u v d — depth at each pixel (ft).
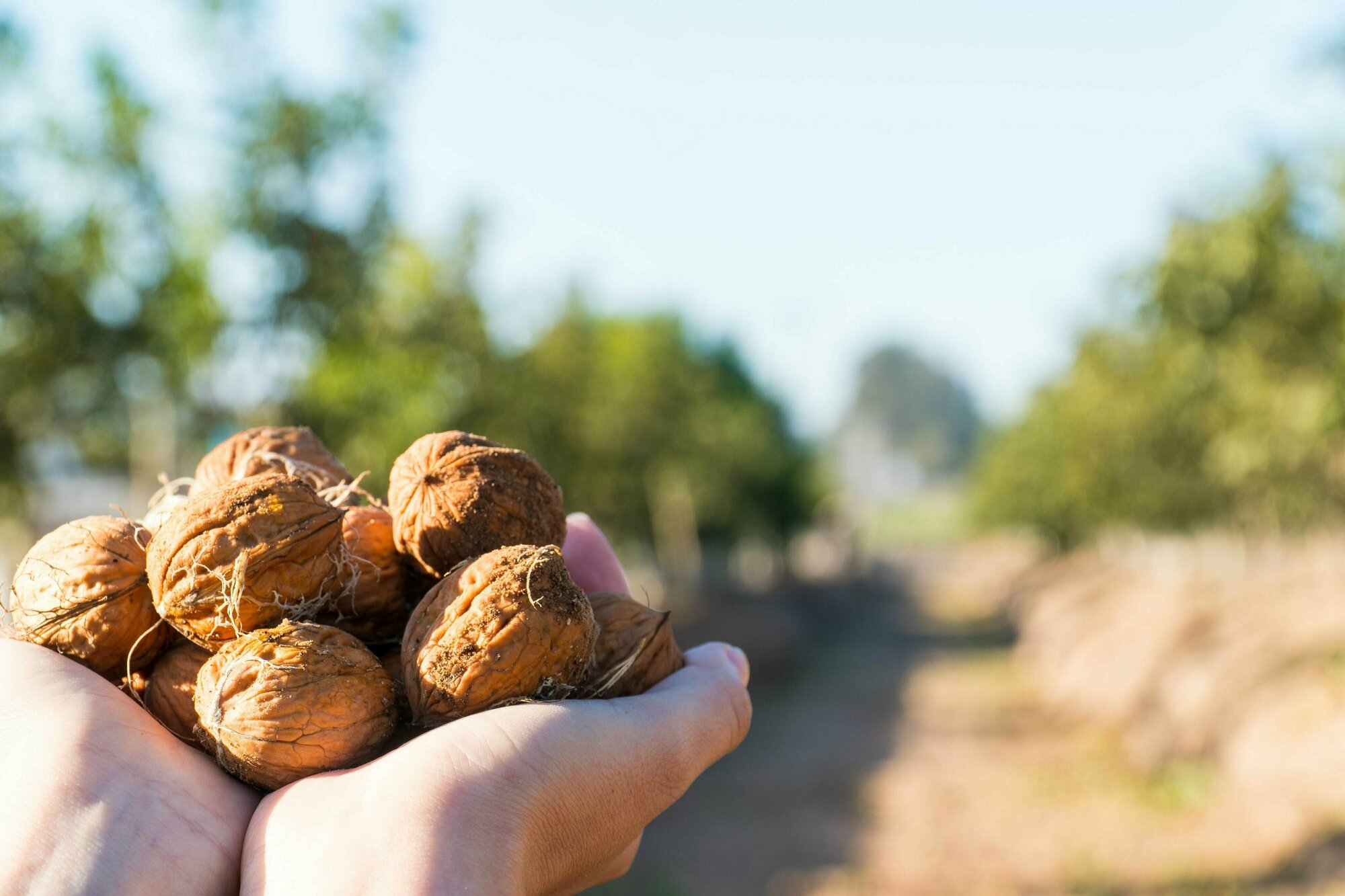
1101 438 72.18
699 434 85.25
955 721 56.65
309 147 30.71
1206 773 36.81
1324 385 32.50
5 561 34.68
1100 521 96.07
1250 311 33.50
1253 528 66.69
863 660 85.10
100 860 5.51
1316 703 34.01
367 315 32.55
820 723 57.36
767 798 40.24
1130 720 46.60
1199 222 34.32
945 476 463.83
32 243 28.55
